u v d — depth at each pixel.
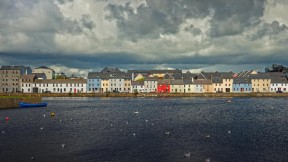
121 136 62.28
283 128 71.75
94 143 56.03
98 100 182.12
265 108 123.25
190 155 48.47
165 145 54.59
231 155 48.53
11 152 49.78
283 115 98.00
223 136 62.28
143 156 47.94
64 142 56.69
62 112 107.75
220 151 50.75
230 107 127.75
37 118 89.94
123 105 140.38
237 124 77.81
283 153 49.72
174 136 62.28
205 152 50.12
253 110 114.56
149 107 128.62
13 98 127.94
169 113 103.94
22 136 61.88
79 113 104.44
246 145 54.69
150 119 88.00
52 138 60.12
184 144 55.41
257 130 69.00
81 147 53.09
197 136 62.31
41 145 54.38
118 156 47.91
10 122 81.06
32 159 46.19
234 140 58.59
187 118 90.19
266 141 57.81
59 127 73.19
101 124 78.12
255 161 45.78
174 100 181.25
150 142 56.91
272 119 87.81
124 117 92.81
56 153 49.41
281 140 58.62
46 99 192.12
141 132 66.69
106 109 119.81
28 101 135.00
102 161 45.59
